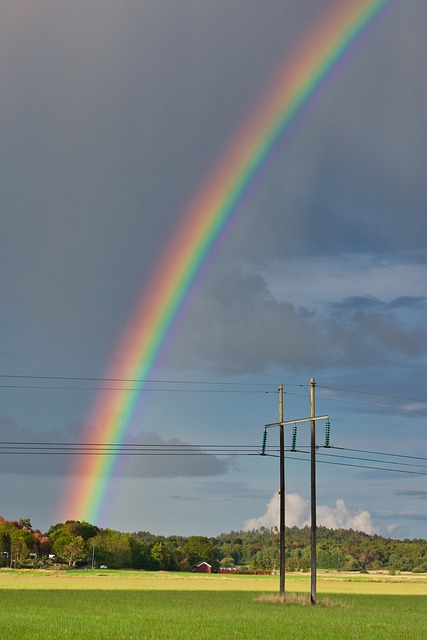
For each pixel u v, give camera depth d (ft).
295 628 158.51
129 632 142.10
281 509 253.44
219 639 133.80
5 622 158.71
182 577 584.81
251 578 614.75
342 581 572.92
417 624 176.45
